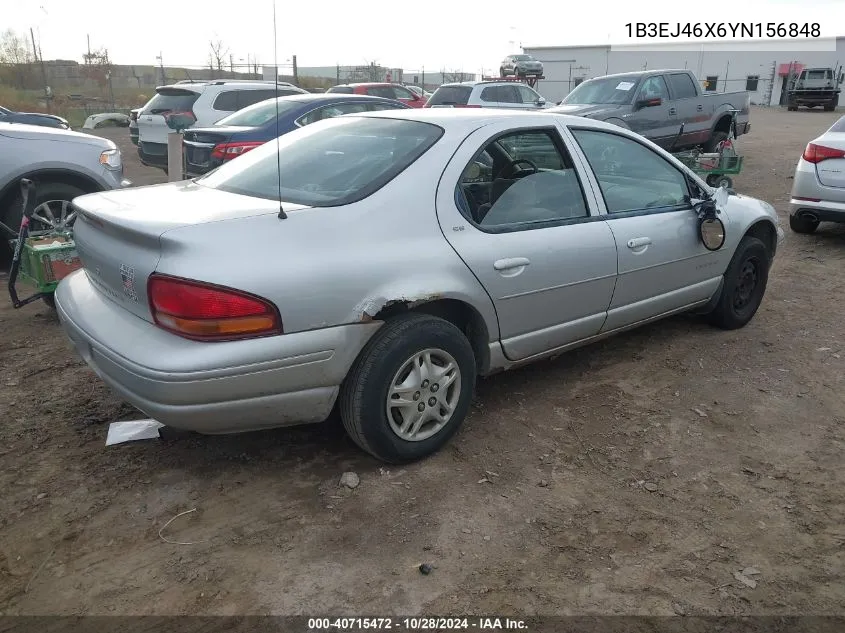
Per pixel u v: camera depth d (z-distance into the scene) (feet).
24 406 12.34
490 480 10.37
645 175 14.02
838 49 135.74
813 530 9.45
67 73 100.37
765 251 16.58
